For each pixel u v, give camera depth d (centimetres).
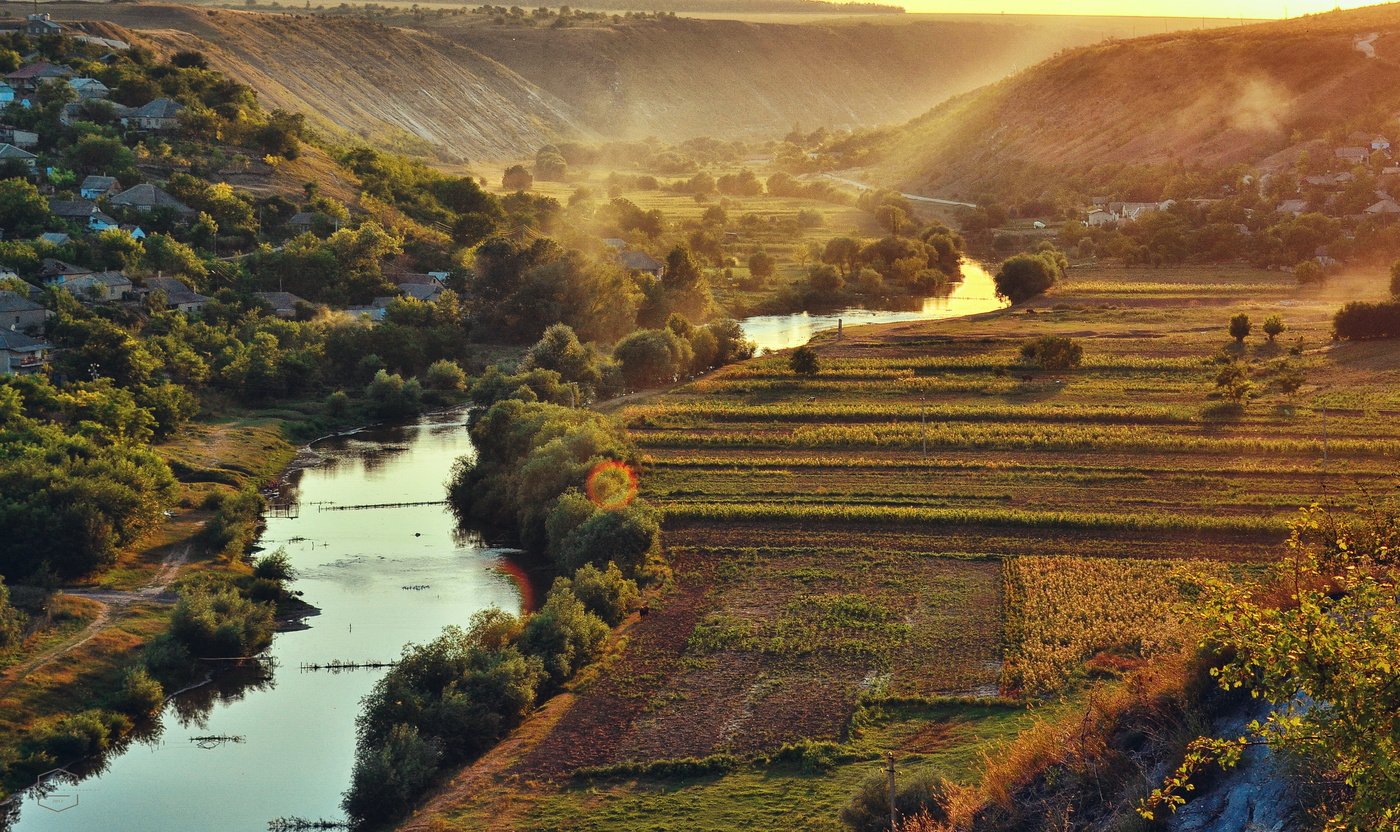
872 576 10619
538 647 8919
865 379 18600
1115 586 10006
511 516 12912
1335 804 3731
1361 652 2972
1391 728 2875
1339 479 13162
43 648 9356
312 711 8769
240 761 8088
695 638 9388
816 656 8994
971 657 8838
